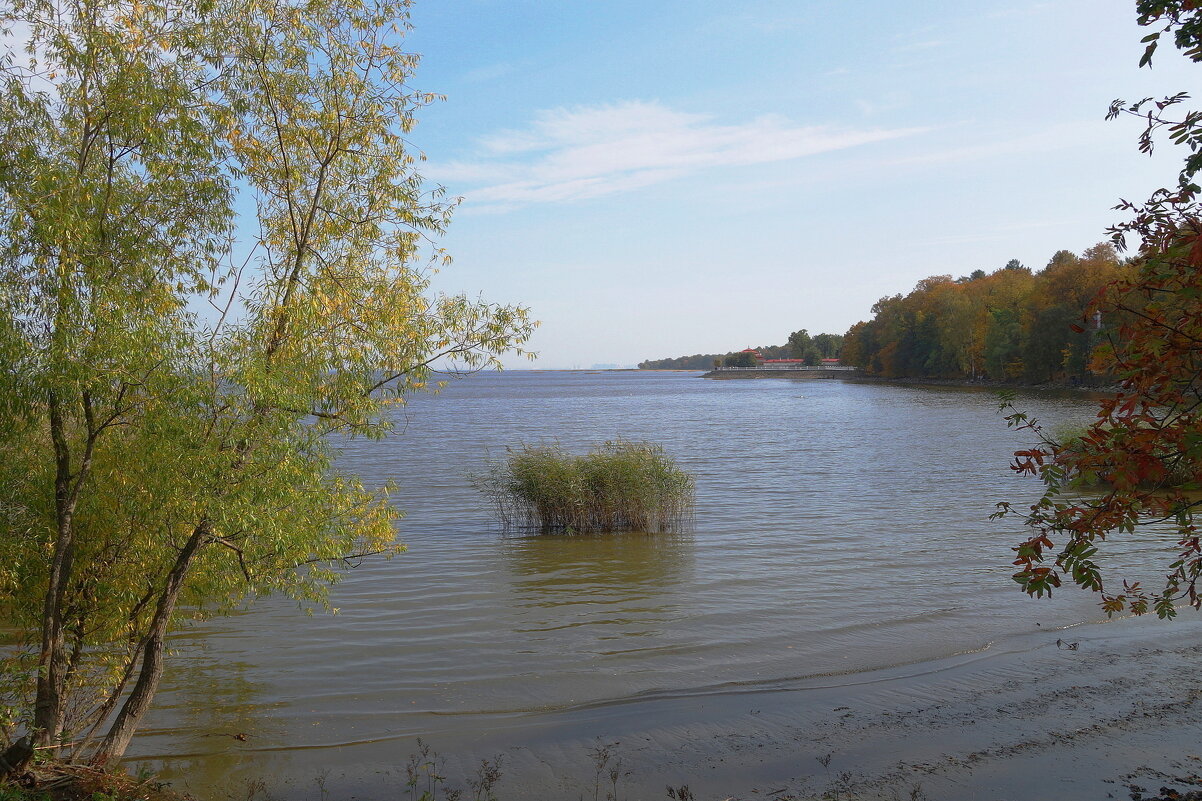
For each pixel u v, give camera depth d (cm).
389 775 721
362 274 817
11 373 632
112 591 742
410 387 793
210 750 777
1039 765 689
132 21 739
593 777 705
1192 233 360
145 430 690
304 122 797
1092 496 2241
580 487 1917
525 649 1070
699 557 1622
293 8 775
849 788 665
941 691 882
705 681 944
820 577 1435
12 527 699
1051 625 1119
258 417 699
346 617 1221
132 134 712
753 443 4381
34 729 642
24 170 666
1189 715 780
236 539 741
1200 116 382
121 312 661
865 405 8212
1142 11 423
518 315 809
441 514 2197
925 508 2198
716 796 662
